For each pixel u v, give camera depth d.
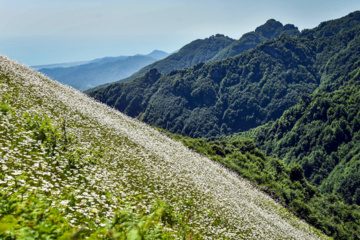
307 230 38.94
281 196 54.22
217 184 25.84
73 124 17.86
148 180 14.55
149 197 11.66
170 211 8.51
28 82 20.70
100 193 9.52
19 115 12.90
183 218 9.98
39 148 10.60
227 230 14.66
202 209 14.98
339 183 175.50
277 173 80.31
